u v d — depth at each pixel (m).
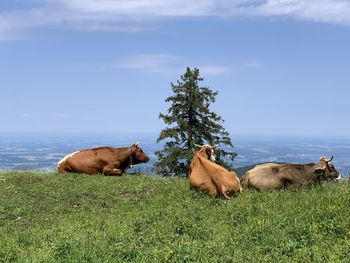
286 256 9.86
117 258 10.18
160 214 14.98
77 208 18.23
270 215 13.06
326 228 11.40
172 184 21.94
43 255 10.67
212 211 15.00
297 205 14.09
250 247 10.74
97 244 11.19
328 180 19.19
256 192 18.11
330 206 12.72
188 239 11.67
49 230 14.04
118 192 20.56
